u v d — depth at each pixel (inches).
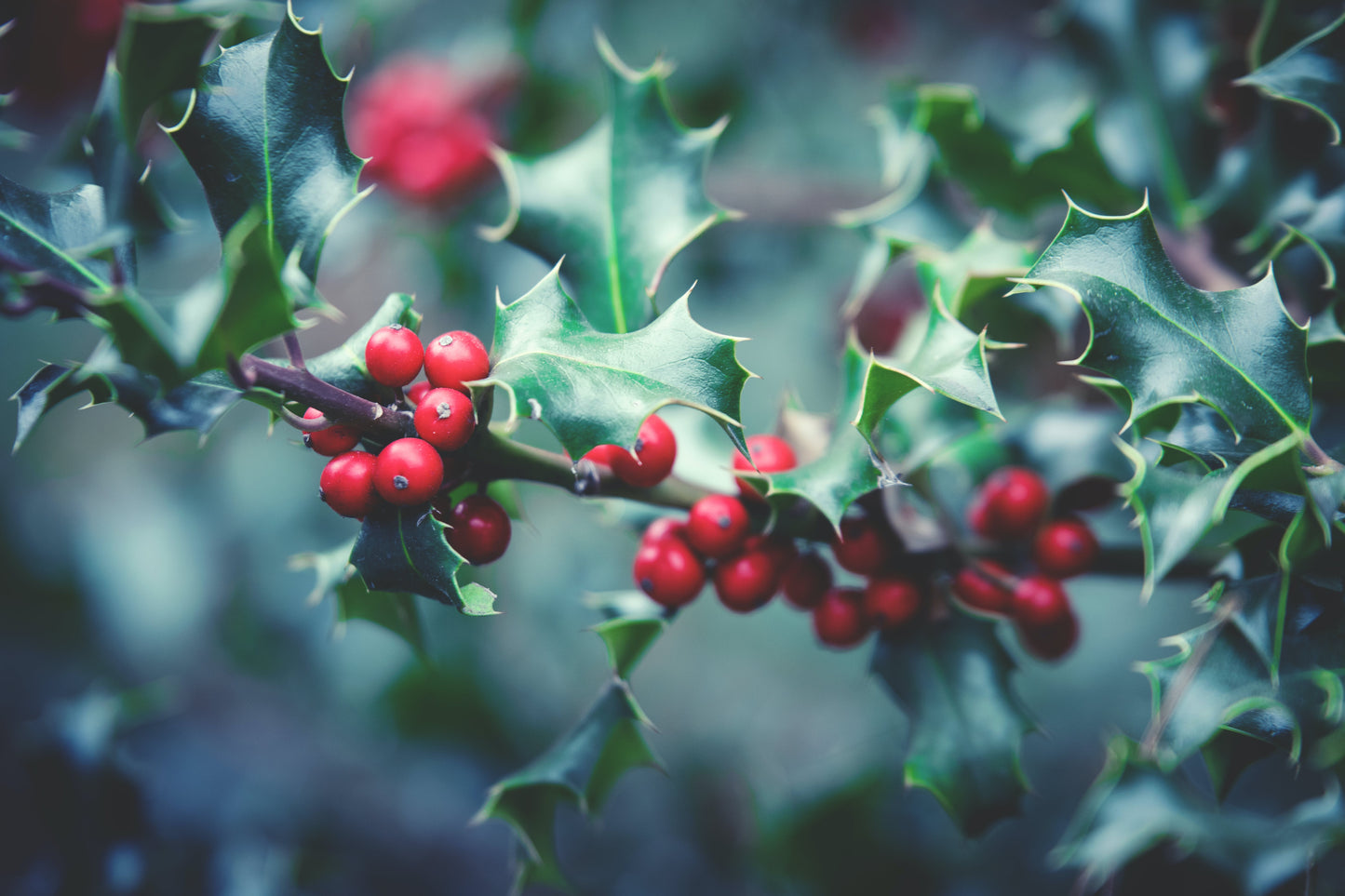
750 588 10.7
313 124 9.9
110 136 9.6
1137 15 13.0
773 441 10.9
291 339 9.5
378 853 21.8
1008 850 17.0
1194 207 12.5
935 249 12.3
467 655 21.8
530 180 11.3
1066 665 22.0
